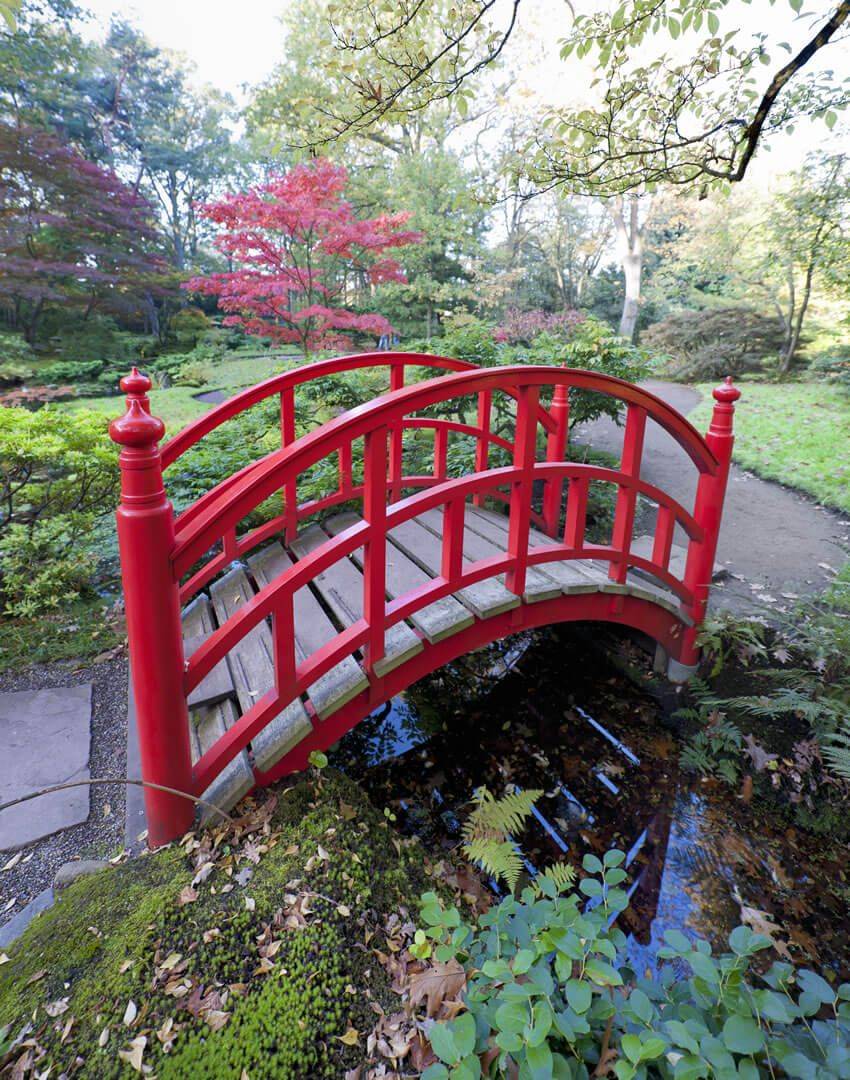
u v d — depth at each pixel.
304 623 2.42
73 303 13.56
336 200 8.32
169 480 3.58
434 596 2.08
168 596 1.47
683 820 2.44
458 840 2.27
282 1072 1.14
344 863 1.60
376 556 1.86
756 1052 0.89
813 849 2.33
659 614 2.95
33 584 3.30
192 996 1.25
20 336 12.73
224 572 3.20
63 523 3.60
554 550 2.45
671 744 2.83
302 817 1.72
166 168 20.95
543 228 16.47
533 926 1.17
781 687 2.83
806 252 8.87
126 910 1.44
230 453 3.88
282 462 1.56
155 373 12.71
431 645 2.18
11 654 2.87
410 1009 1.27
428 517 3.32
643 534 4.58
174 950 1.34
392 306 13.98
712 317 11.24
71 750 2.25
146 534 1.40
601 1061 0.99
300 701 1.99
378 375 5.64
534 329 10.48
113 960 1.32
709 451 2.83
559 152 3.38
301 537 3.12
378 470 1.78
